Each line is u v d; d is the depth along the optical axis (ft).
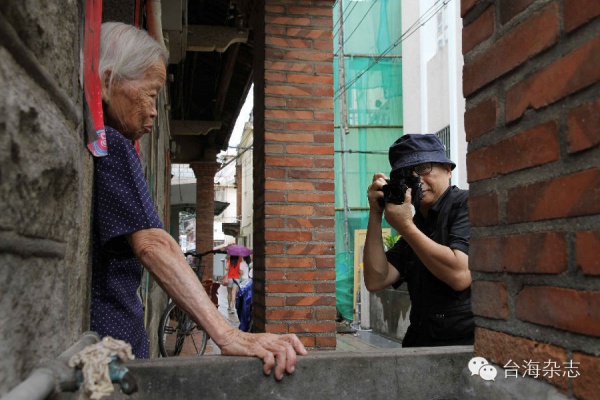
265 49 13.98
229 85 30.66
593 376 3.25
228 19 21.31
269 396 4.24
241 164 112.88
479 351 4.51
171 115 33.65
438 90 37.04
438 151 7.38
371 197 7.77
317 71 14.12
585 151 3.33
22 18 2.64
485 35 4.44
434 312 7.14
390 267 8.09
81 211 4.12
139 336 5.48
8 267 2.52
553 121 3.62
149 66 5.41
